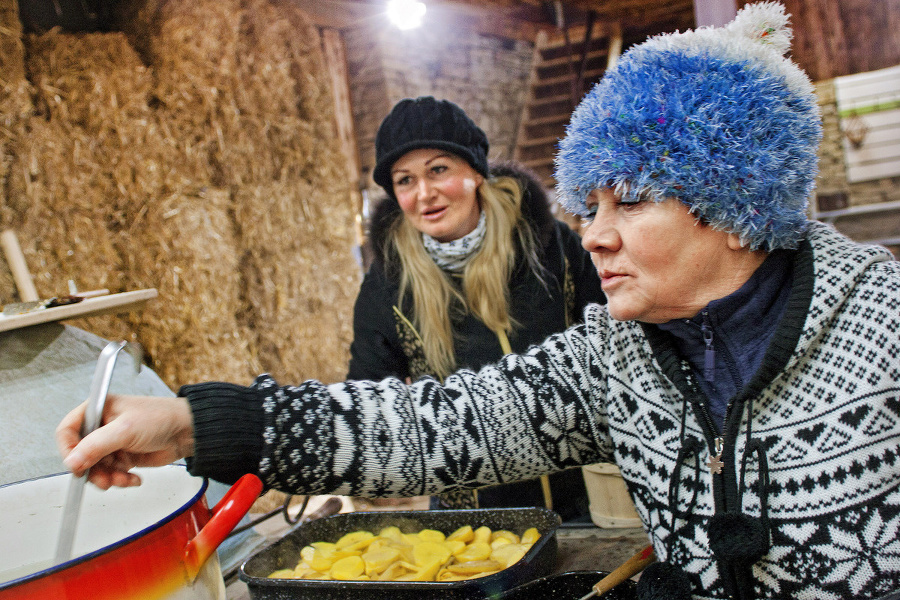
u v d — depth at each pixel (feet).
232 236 8.77
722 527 2.30
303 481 2.63
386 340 5.34
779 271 2.43
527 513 3.62
